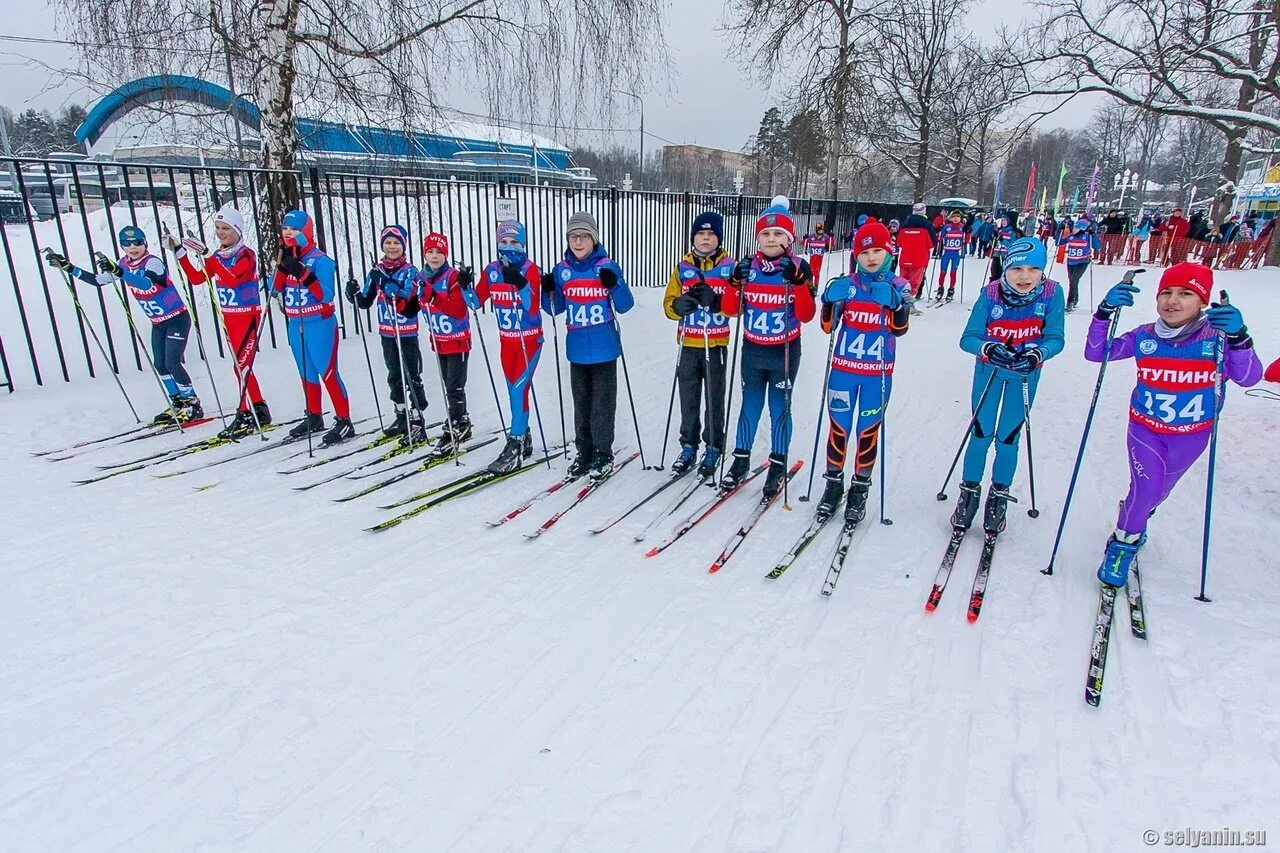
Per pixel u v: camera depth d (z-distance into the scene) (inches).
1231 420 217.3
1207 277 118.1
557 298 182.7
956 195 1214.9
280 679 106.1
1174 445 124.3
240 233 209.0
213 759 91.0
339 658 111.3
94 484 178.9
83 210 224.1
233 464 195.2
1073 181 2223.2
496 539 153.6
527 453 203.3
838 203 896.3
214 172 261.9
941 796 86.4
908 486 185.9
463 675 107.8
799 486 185.3
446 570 139.3
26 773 88.4
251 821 81.9
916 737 96.1
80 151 700.0
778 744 94.9
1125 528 129.0
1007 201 2276.1
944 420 241.6
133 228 207.0
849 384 155.3
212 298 218.5
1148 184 2143.2
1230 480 178.7
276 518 161.8
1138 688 105.9
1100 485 184.1
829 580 135.7
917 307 506.0
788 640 117.9
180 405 222.5
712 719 99.4
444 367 203.3
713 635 119.0
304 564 140.6
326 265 201.6
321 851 78.1
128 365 262.2
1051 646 116.4
